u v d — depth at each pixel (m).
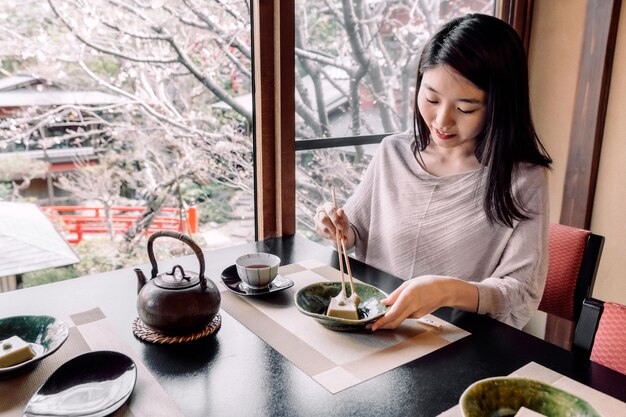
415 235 1.34
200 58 2.69
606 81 2.00
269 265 1.14
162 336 0.87
